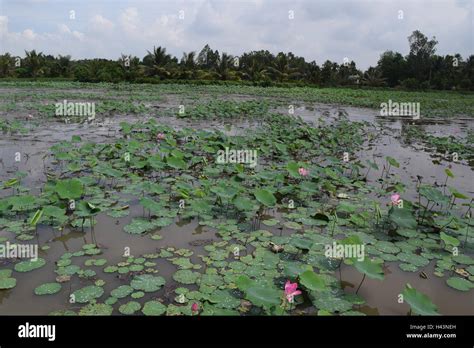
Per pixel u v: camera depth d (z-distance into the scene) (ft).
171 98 76.13
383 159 29.14
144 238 14.06
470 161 29.60
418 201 19.45
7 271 11.51
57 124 38.81
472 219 16.92
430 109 78.84
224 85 126.93
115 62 135.85
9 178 19.97
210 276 11.62
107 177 20.75
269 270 12.12
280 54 165.17
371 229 15.87
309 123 47.16
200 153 27.09
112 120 43.19
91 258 12.48
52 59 168.96
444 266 12.98
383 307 10.62
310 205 18.20
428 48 185.57
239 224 15.61
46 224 14.80
